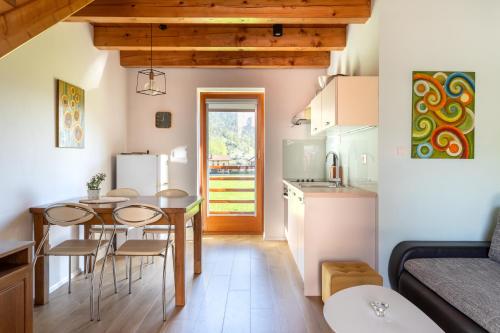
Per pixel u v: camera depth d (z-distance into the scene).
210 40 4.12
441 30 3.01
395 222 3.03
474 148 3.02
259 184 5.55
